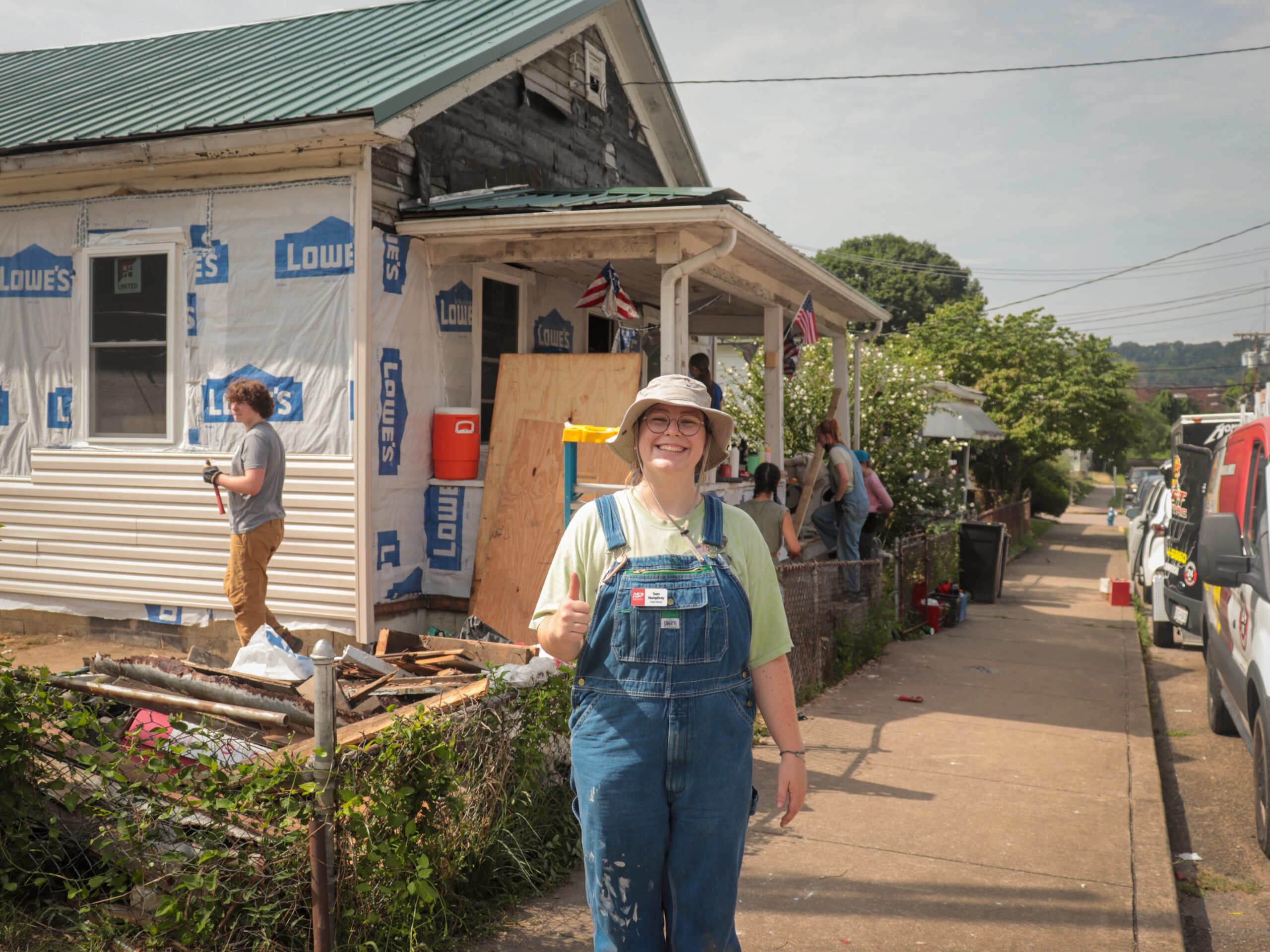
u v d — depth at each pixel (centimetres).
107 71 1038
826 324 1288
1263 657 542
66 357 829
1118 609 1441
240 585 644
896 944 389
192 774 351
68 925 362
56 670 727
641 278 1018
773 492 767
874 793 570
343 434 732
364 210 719
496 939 374
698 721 254
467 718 413
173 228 778
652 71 1234
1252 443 681
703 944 259
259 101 769
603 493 632
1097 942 395
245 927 343
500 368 796
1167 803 642
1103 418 3003
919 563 1263
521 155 988
